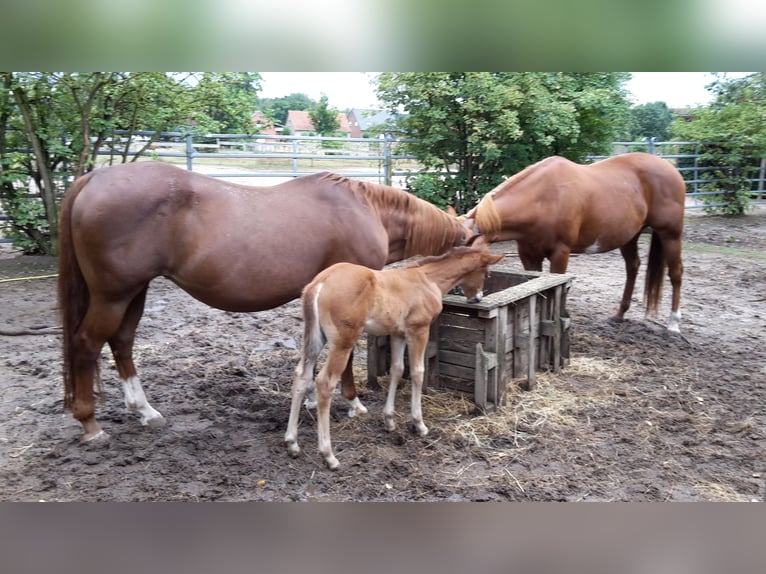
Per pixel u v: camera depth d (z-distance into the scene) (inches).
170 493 115.1
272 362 187.3
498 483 121.1
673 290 219.6
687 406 157.5
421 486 119.6
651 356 193.8
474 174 381.4
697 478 123.8
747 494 118.4
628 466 128.2
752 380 175.5
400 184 413.4
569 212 192.2
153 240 123.0
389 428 140.4
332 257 138.7
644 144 508.4
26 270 294.0
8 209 306.2
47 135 298.0
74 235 122.3
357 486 119.1
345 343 122.4
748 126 496.4
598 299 267.1
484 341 149.6
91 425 132.4
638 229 212.5
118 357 139.1
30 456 127.6
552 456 131.9
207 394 161.6
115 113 317.1
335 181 142.5
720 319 239.6
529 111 345.1
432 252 157.9
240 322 228.4
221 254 125.5
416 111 362.3
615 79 391.9
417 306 132.3
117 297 125.0
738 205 529.3
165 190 123.1
